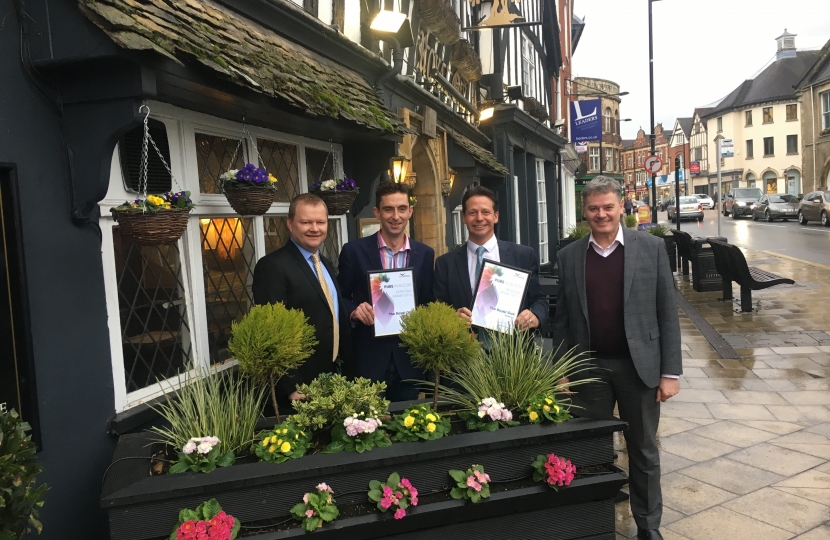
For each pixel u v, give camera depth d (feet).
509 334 9.51
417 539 7.16
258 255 12.77
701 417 15.94
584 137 61.31
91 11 7.14
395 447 7.44
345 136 15.07
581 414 8.45
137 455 7.41
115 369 8.77
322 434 8.16
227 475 6.76
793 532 10.37
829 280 36.94
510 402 8.81
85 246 8.32
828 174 110.93
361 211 18.58
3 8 7.28
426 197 26.35
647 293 9.99
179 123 10.29
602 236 10.19
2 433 5.45
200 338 10.63
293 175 14.39
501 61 39.24
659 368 9.99
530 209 46.68
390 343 11.35
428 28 25.55
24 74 7.48
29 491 5.50
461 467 7.48
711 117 187.83
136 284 9.37
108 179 8.01
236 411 8.06
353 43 16.62
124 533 6.43
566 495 7.59
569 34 76.79
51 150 7.81
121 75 7.57
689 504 11.47
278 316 8.04
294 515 6.75
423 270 11.77
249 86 9.18
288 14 13.61
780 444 13.99
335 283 10.78
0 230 7.18
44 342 7.67
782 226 84.02
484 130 37.78
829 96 110.42
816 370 19.51
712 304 31.73
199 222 10.83
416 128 22.80
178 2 9.48
